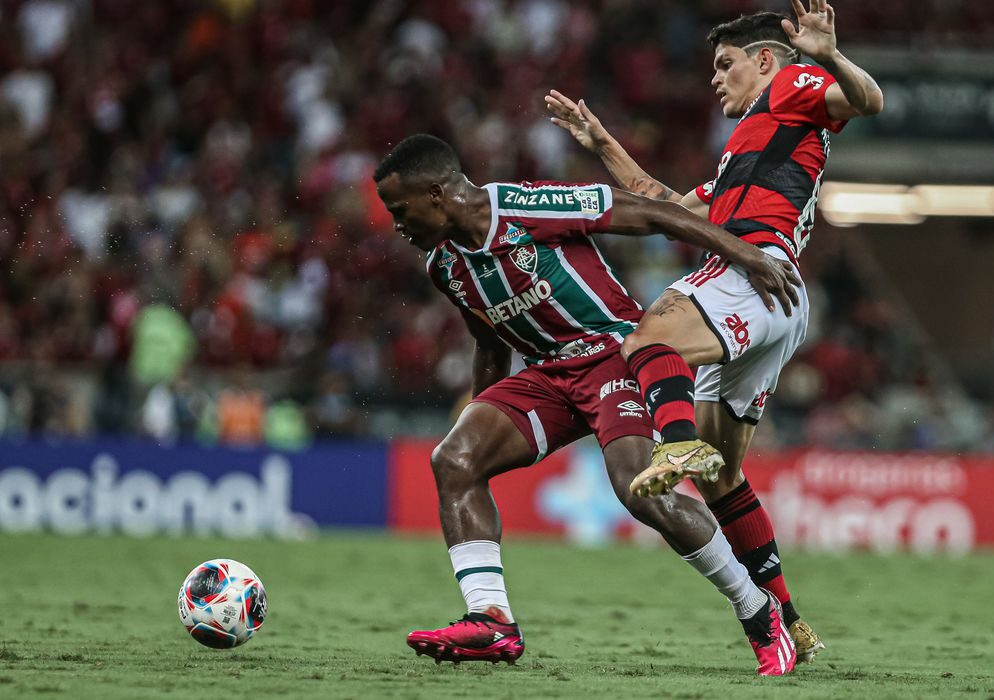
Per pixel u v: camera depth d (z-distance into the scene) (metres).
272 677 15.51
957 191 68.50
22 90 67.62
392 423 52.94
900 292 76.62
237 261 57.75
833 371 59.03
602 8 73.81
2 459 46.75
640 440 16.69
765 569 18.44
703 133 70.81
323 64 69.31
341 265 58.88
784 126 18.05
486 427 17.44
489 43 71.75
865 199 70.31
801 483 48.50
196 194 61.50
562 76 70.94
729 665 18.25
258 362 54.44
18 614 23.81
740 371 17.86
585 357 17.27
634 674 16.72
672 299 17.03
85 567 34.84
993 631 24.53
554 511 49.44
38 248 58.44
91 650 18.30
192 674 15.68
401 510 49.03
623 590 32.31
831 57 16.92
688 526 16.50
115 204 59.50
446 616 25.31
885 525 48.62
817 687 15.57
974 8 74.62
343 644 19.98
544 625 24.39
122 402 50.94
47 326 54.59
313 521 48.47
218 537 46.22
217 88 67.50
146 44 71.12
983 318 76.69
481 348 18.64
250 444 48.28
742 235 17.78
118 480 47.12
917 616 27.50
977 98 64.12
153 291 55.69
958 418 58.91
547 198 16.97
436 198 16.83
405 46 69.00
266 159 65.12
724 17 74.31
